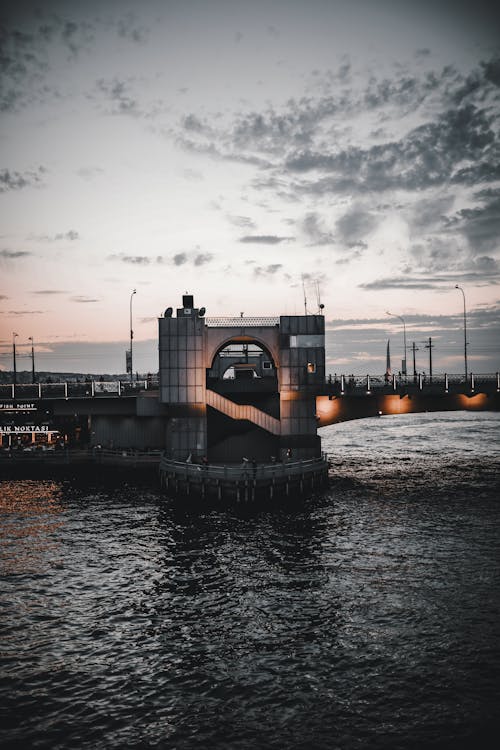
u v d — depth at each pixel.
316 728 23.72
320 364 70.88
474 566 40.78
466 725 23.61
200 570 40.78
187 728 23.83
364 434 151.75
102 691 26.34
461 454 101.25
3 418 89.38
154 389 80.38
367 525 51.72
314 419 70.81
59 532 50.47
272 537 48.19
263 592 36.78
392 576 39.12
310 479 64.81
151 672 27.84
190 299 72.69
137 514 56.28
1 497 64.50
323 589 37.09
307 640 30.61
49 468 77.56
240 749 22.62
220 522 52.97
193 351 70.38
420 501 61.00
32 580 39.25
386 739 22.97
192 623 32.72
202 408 70.25
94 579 39.31
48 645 30.39
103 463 77.75
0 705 25.36
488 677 26.78
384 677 27.05
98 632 31.75
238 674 27.61
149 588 37.66
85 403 79.75
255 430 78.12
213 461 76.00
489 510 56.94
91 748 22.72
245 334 71.06
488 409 76.94
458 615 32.97
